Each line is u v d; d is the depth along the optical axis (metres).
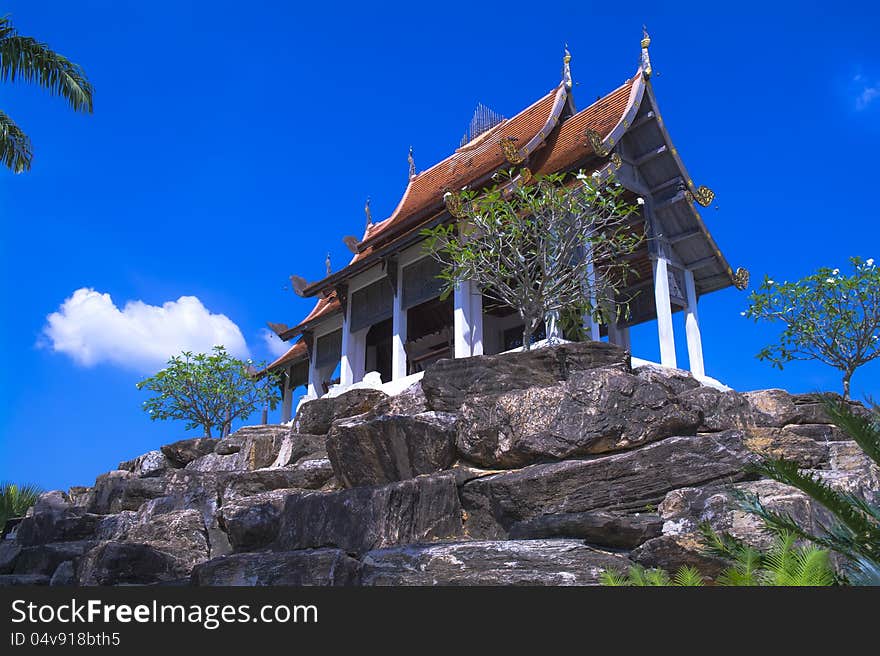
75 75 17.92
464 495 10.59
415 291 22.78
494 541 9.02
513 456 10.63
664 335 19.62
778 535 6.46
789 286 19.17
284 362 31.39
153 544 13.39
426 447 11.50
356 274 25.00
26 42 17.45
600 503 9.63
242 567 10.12
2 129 17.45
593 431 10.11
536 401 10.73
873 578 4.98
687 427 10.23
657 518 9.03
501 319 27.02
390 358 29.81
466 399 11.45
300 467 14.05
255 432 17.66
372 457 11.98
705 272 22.34
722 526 8.46
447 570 8.79
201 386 26.70
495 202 15.78
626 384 10.34
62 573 14.12
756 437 10.82
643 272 24.23
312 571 9.63
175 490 15.88
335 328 28.36
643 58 20.94
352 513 10.40
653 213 20.86
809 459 10.69
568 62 24.11
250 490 13.98
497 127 26.30
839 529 5.75
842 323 18.55
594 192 15.42
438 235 16.66
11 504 20.75
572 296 15.98
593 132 19.05
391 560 9.24
